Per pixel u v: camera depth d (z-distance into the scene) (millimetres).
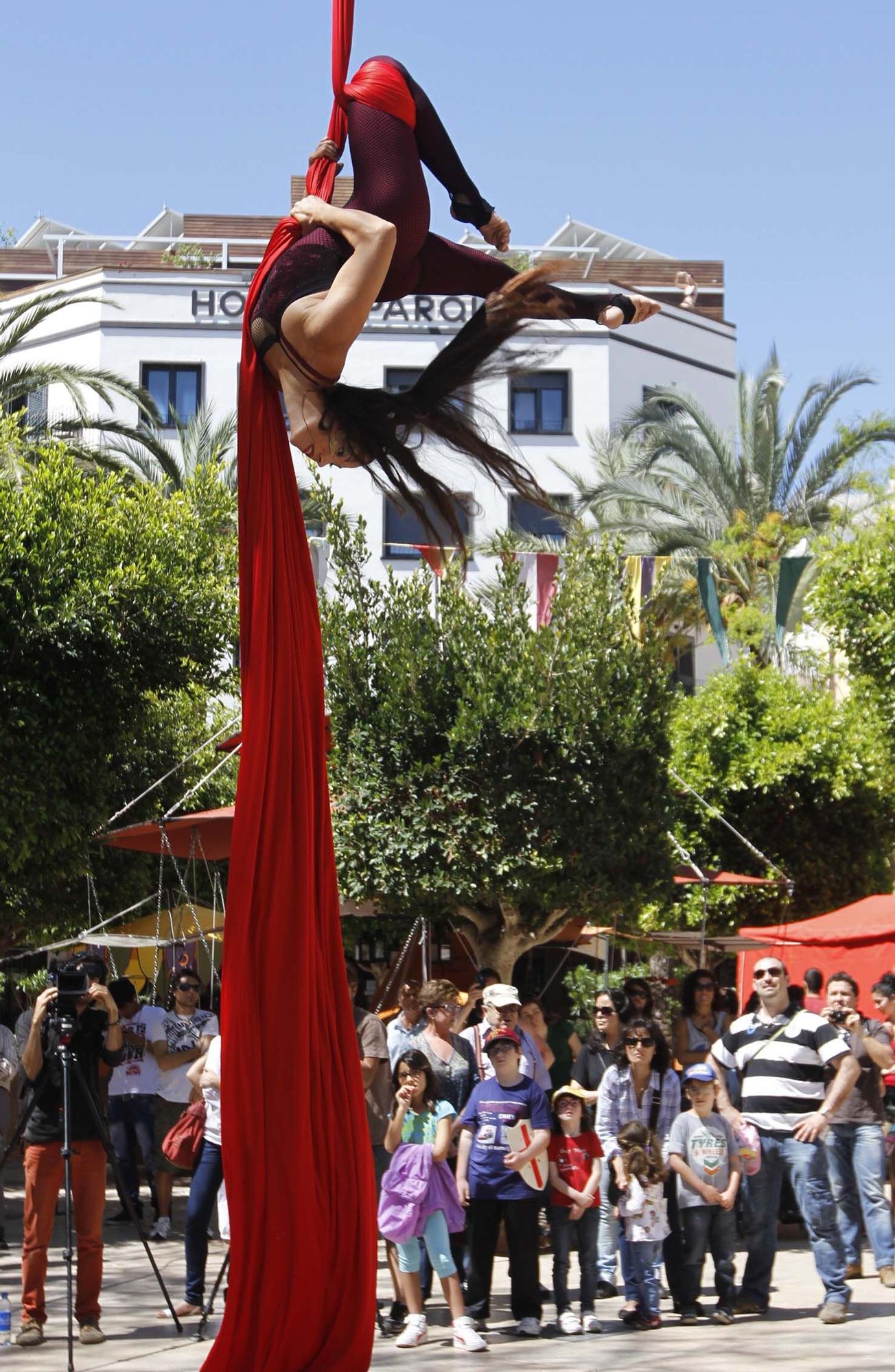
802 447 27828
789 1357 7395
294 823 4855
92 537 13219
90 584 12844
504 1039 8305
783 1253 10992
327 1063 4930
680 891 17828
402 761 13008
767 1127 8539
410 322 34188
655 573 16141
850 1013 9391
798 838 19359
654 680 13594
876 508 20734
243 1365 4707
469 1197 8281
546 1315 8594
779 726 19266
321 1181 4852
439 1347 7797
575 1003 17656
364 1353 4887
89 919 14211
